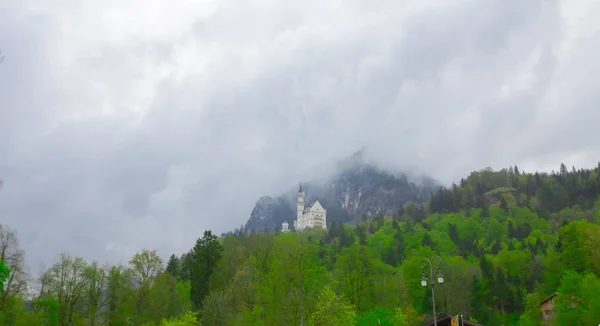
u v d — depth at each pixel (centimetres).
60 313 6375
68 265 6619
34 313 6112
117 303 6838
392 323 7106
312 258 8231
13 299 5816
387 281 9225
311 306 6638
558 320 7538
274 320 6656
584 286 7319
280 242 8244
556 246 11588
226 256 8856
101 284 6850
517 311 10869
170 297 7781
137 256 7112
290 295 6775
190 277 8400
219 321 6619
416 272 10194
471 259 14612
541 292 10694
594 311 6775
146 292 6944
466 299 10356
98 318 6731
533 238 17688
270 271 7581
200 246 8531
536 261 13175
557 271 10806
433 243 17062
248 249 9094
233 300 7138
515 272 12588
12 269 5762
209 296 7188
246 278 7525
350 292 8006
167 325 6222
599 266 9188
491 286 11038
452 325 5003
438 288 10031
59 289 6456
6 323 5719
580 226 10150
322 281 7700
